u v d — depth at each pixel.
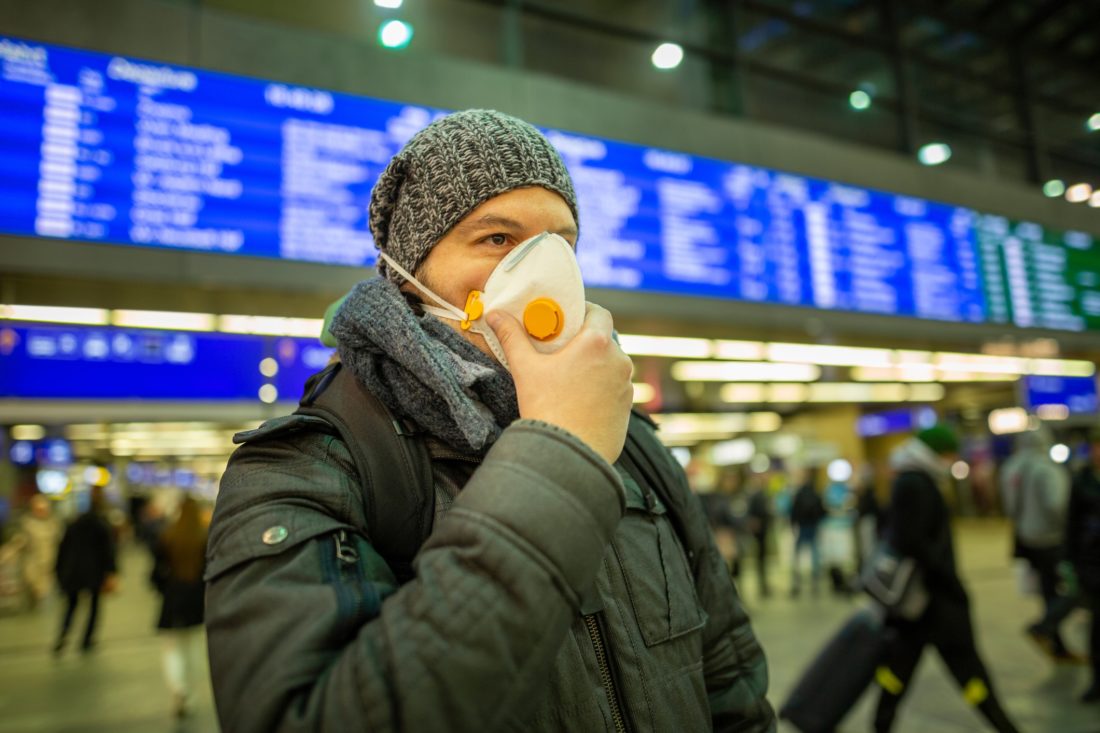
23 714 4.05
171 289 4.53
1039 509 4.69
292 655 0.49
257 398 5.06
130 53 4.26
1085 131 9.95
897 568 2.80
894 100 8.40
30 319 4.75
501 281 0.61
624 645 0.68
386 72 5.08
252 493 0.60
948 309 7.33
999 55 9.53
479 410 0.66
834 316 6.60
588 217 5.63
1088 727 3.27
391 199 0.77
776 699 3.77
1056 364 9.77
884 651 2.86
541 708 0.60
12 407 4.38
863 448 17.14
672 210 6.00
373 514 0.63
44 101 4.02
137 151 4.20
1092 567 3.66
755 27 7.70
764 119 7.48
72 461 13.96
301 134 4.68
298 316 5.32
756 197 6.45
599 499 0.53
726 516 8.62
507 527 0.49
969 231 7.71
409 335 0.64
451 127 0.71
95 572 5.97
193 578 4.04
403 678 0.45
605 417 0.56
